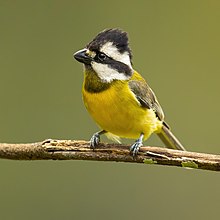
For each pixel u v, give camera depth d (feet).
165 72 48.83
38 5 47.37
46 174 43.60
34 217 42.93
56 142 30.01
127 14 48.52
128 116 31.86
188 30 49.42
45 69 46.75
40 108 46.01
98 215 42.73
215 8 50.67
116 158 30.19
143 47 48.85
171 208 43.52
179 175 44.14
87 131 45.34
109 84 31.71
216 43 49.98
